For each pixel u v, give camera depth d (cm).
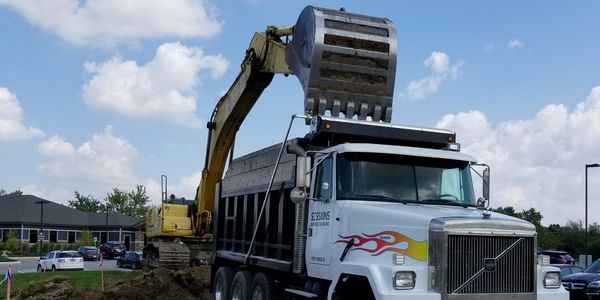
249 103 1866
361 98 1234
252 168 1359
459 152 1057
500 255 877
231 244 1462
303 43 1259
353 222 967
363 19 1255
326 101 1220
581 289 1817
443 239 848
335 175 1012
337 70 1219
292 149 1113
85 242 7544
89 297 1725
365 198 984
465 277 855
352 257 959
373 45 1232
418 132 1096
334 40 1210
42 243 7038
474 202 1034
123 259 4353
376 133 1078
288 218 1155
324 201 1036
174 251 2355
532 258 895
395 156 1019
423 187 1010
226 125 1975
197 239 2327
